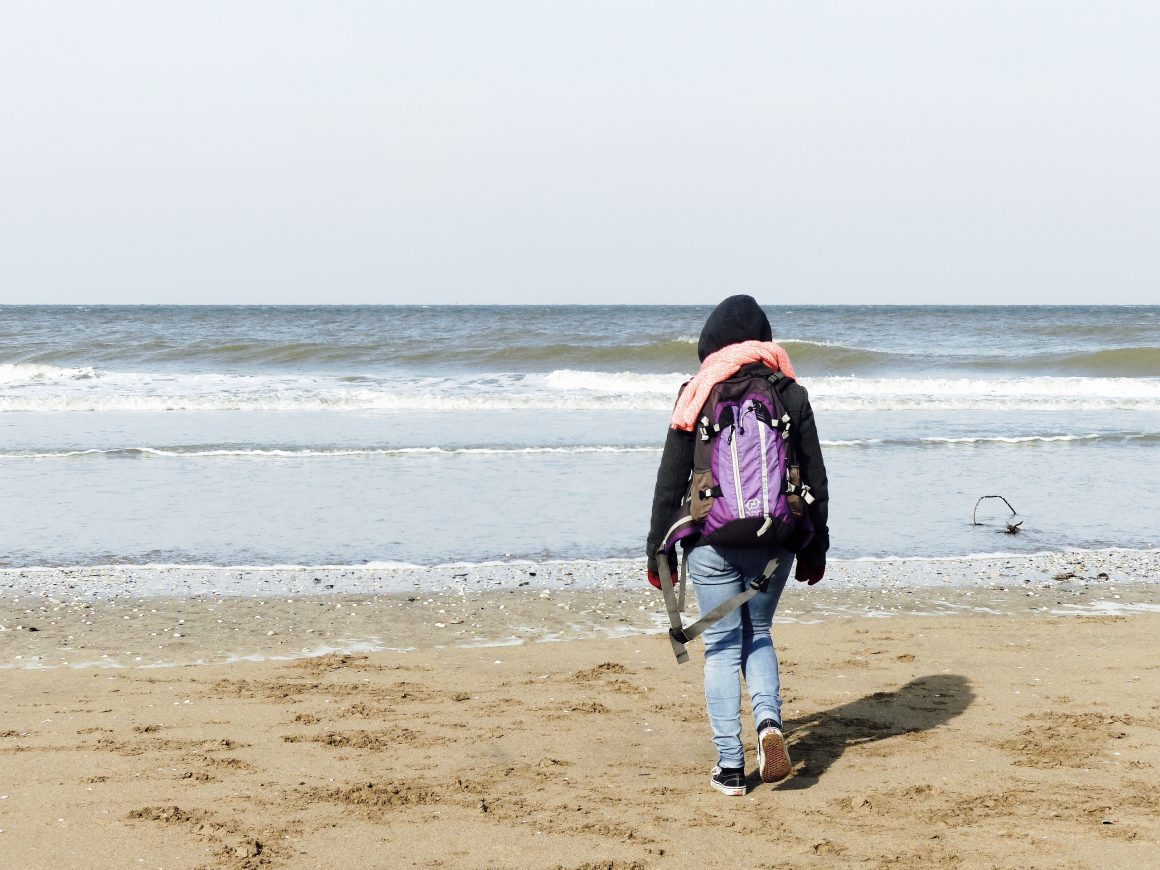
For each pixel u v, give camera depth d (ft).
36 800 12.48
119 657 20.43
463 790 12.88
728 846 11.18
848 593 26.22
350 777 13.33
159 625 22.91
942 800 12.50
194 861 10.80
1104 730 15.16
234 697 17.22
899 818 11.94
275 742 14.75
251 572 28.02
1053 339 139.85
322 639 21.93
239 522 34.68
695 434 12.42
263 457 48.88
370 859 10.86
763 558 12.40
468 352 106.52
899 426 61.72
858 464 47.16
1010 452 51.19
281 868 10.64
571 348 105.19
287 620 23.43
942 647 20.59
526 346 108.99
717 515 12.04
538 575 27.86
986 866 10.62
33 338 135.64
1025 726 15.47
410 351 109.09
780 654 20.08
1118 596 26.05
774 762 12.50
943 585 27.09
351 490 40.40
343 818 11.97
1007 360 100.83
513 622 23.35
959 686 17.70
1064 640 21.12
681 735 15.17
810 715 16.16
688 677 18.53
